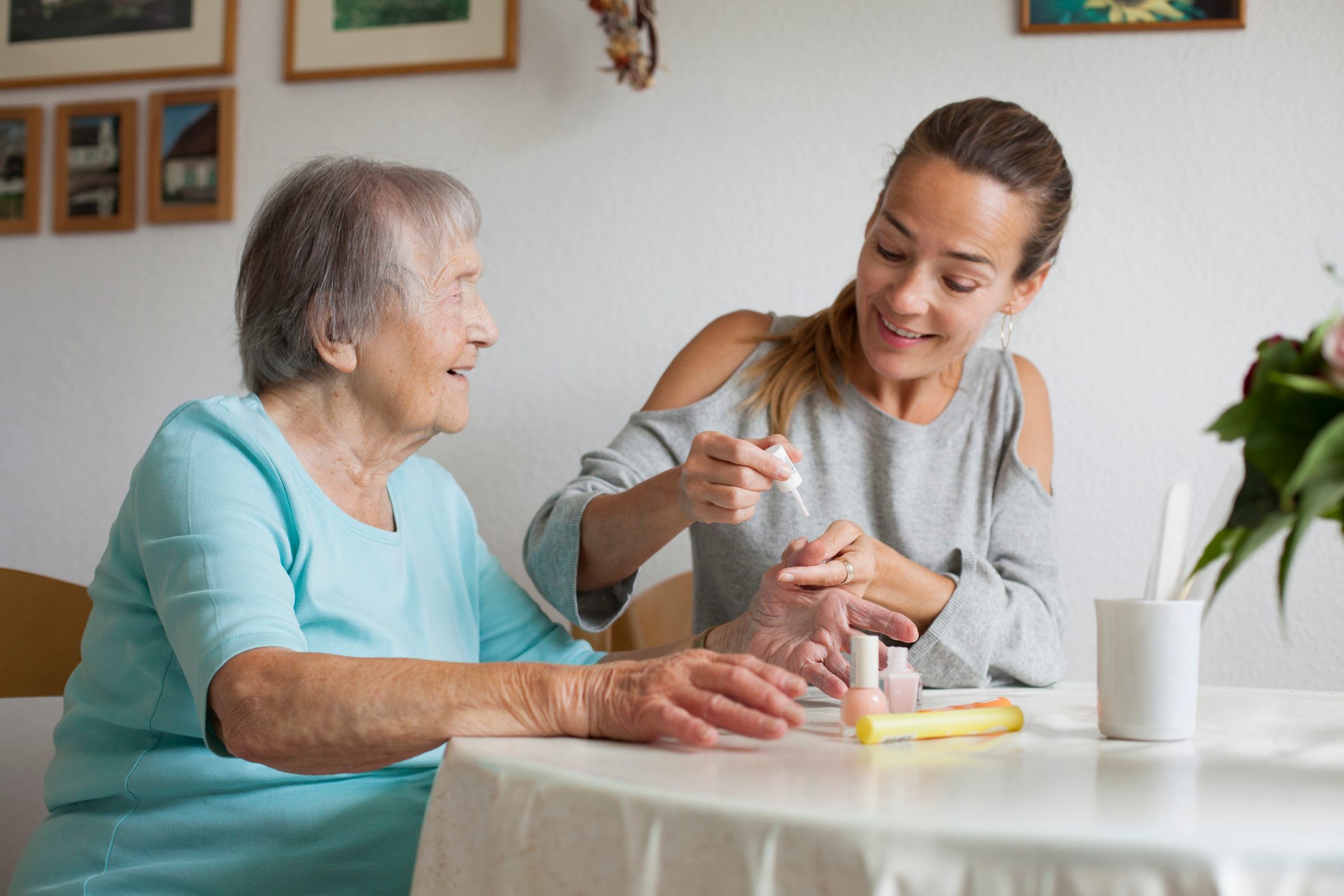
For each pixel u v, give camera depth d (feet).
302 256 3.12
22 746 6.00
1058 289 5.52
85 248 6.40
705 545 4.47
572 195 5.91
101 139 6.38
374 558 3.25
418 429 3.30
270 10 6.25
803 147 5.72
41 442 6.38
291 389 3.25
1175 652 2.31
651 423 4.52
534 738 2.29
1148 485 5.44
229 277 6.24
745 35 5.77
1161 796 1.71
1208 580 2.38
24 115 6.46
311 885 2.78
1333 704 2.93
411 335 3.17
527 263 5.94
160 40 6.31
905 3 5.63
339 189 3.17
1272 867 1.37
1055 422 5.51
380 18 6.08
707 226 5.80
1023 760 2.08
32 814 5.97
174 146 6.29
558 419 5.90
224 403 3.08
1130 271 5.46
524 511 5.91
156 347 6.31
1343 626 5.24
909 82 5.63
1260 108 5.37
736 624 3.51
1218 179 5.41
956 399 4.50
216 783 2.86
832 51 5.70
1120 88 5.47
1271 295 5.37
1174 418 5.43
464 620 3.70
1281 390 1.81
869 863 1.49
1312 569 5.27
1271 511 1.92
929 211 3.73
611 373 5.87
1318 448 1.64
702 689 2.27
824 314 4.61
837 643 3.17
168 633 2.68
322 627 3.03
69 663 4.26
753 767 1.98
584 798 1.76
